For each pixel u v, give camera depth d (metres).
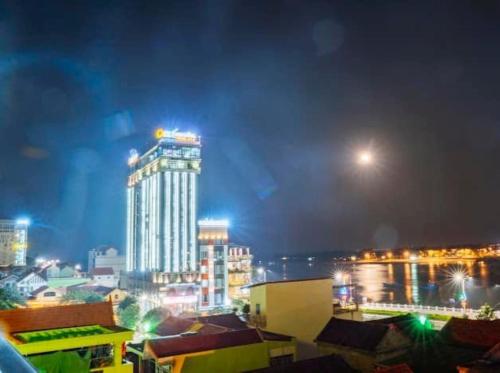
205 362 29.92
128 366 28.77
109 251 170.62
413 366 29.67
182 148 135.38
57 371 26.77
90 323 31.30
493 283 187.00
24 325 29.64
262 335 33.88
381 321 35.84
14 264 150.50
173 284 123.94
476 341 31.11
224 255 128.75
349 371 29.06
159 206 130.62
